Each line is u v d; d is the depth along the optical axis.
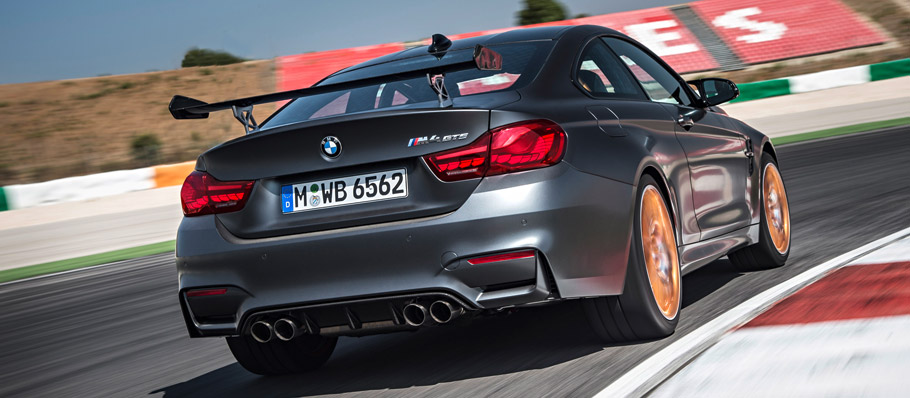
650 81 3.71
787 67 39.03
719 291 3.93
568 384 2.67
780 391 2.24
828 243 4.93
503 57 3.22
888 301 3.08
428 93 3.08
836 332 2.74
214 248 2.90
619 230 2.82
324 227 2.78
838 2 43.38
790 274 4.11
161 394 3.40
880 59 38.38
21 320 6.18
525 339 3.44
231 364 3.79
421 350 3.54
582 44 3.38
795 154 12.27
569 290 2.69
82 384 3.77
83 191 16.83
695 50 41.00
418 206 2.68
